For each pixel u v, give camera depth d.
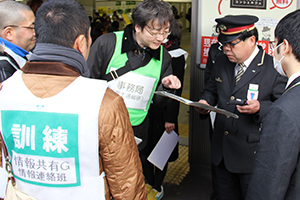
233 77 2.01
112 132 1.11
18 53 1.92
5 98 1.13
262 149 1.22
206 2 2.67
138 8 1.81
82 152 1.08
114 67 1.96
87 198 1.14
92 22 6.94
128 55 1.94
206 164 3.17
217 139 2.13
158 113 2.50
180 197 2.78
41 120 1.08
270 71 1.90
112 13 7.59
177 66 2.60
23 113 1.10
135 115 2.04
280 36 1.25
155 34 1.81
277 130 1.15
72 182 1.12
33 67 1.14
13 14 1.90
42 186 1.13
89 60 1.93
